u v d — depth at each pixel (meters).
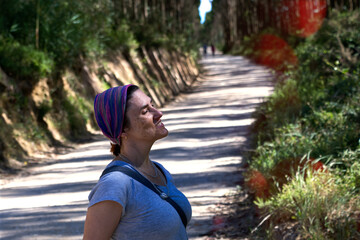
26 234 6.29
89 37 19.09
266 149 8.86
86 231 1.96
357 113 8.79
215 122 15.70
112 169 2.07
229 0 82.62
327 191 5.49
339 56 13.06
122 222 2.00
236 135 12.98
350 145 7.20
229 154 10.73
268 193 6.71
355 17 19.44
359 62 12.45
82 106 16.02
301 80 14.50
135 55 24.55
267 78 29.97
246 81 29.98
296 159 7.13
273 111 12.66
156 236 2.01
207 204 7.18
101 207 1.95
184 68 35.09
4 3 14.95
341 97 10.44
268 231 5.21
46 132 13.30
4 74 12.77
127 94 2.16
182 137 13.38
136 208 2.00
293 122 10.12
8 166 10.70
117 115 2.13
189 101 24.27
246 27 72.38
